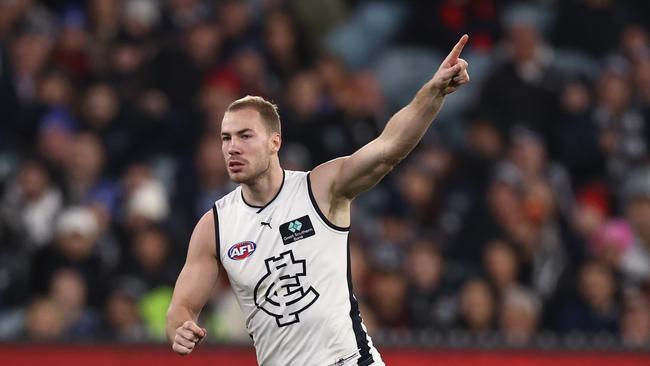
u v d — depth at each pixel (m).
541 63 56.91
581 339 40.38
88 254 44.38
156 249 44.94
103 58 55.66
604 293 45.31
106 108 52.19
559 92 56.22
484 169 52.38
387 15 62.56
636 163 55.72
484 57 60.81
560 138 55.34
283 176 25.70
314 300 25.17
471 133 53.56
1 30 55.53
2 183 49.34
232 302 42.78
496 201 48.56
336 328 25.23
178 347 24.25
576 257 49.03
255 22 58.34
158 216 46.50
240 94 53.94
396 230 48.50
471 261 47.81
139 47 55.84
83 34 55.97
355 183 25.09
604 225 50.38
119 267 44.78
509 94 55.19
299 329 25.25
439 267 44.75
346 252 25.52
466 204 50.22
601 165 55.38
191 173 49.22
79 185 48.94
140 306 43.66
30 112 52.56
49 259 44.66
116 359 36.81
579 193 54.59
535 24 63.03
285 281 25.23
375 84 57.31
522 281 46.94
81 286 43.25
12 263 45.56
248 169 25.02
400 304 43.03
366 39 61.31
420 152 53.78
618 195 54.59
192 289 25.67
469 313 43.47
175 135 52.56
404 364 38.09
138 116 52.25
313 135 52.06
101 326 42.78
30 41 54.03
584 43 61.88
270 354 25.67
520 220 48.47
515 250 47.06
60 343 36.59
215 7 58.75
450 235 48.75
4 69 52.38
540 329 45.44
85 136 49.88
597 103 57.25
